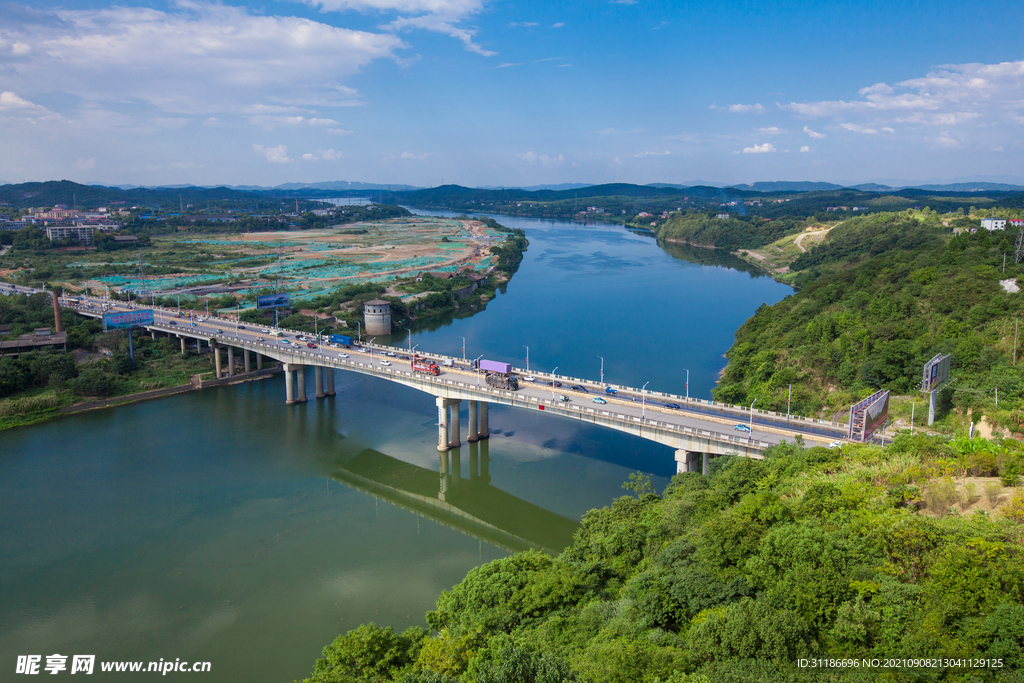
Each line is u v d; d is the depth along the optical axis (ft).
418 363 608.60
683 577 259.39
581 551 335.26
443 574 392.06
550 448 578.66
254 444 590.14
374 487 508.94
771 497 297.94
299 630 339.98
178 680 305.12
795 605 224.94
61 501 474.49
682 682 197.47
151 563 399.44
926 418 499.92
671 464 540.93
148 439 597.11
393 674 242.58
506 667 213.66
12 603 361.10
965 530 234.58
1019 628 188.55
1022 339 563.89
